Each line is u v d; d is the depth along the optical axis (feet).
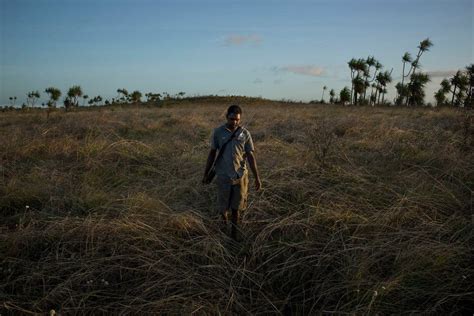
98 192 17.52
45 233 13.20
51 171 21.03
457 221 13.66
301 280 11.69
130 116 49.78
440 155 21.43
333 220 14.35
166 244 12.92
